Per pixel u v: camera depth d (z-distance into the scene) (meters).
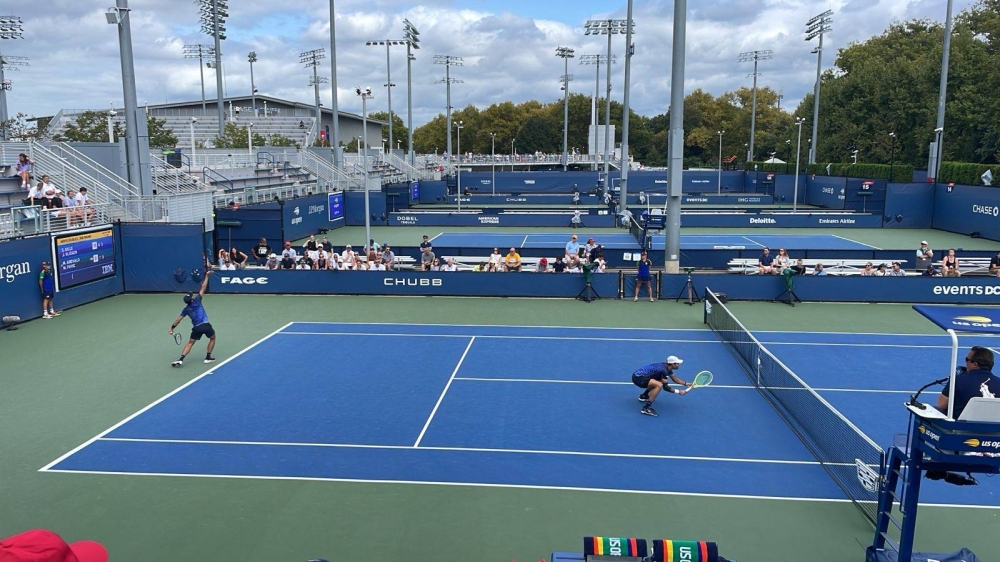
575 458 12.91
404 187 64.62
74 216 26.95
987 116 62.53
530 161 111.56
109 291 28.03
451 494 11.51
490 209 61.31
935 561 8.93
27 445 13.48
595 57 84.81
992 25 79.75
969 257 32.50
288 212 42.12
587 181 82.12
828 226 51.16
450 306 26.44
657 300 27.34
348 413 15.22
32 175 29.84
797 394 14.32
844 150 85.25
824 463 12.50
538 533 10.27
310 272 28.53
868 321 23.84
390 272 28.30
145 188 30.62
